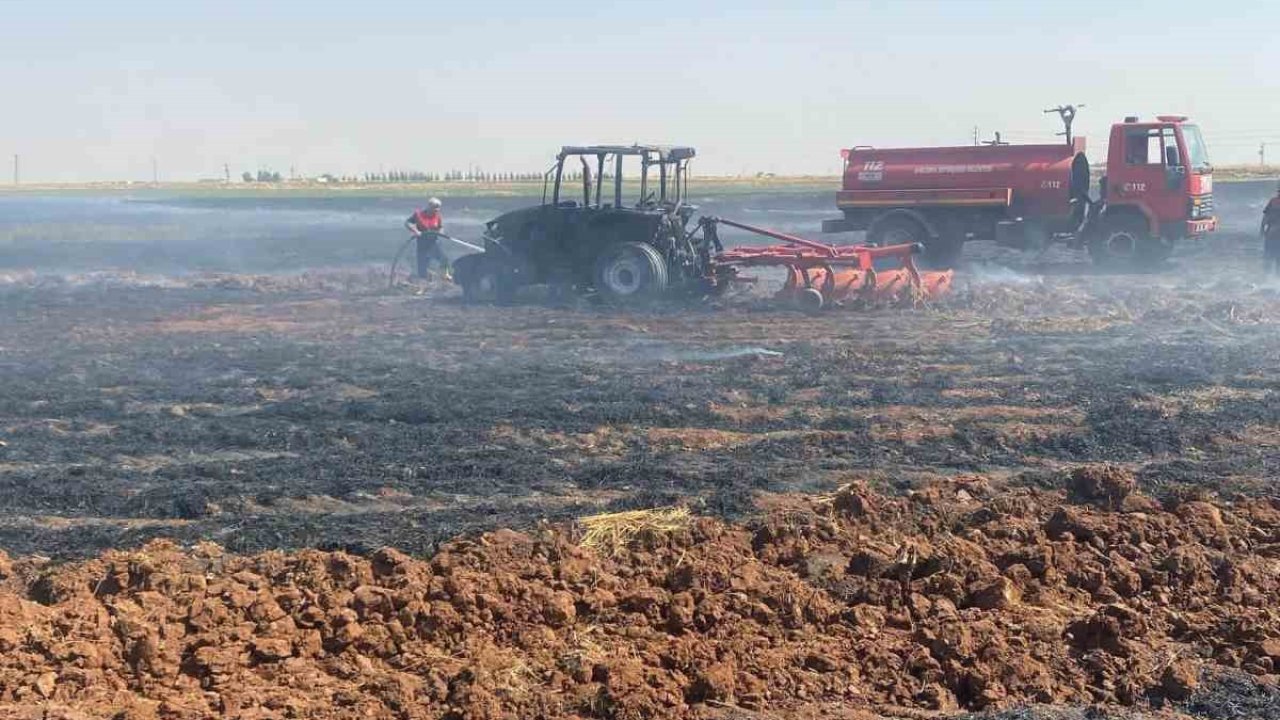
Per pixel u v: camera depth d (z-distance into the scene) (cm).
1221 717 659
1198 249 3077
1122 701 679
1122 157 2691
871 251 2077
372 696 676
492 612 765
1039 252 3028
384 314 2080
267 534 906
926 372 1475
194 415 1300
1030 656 715
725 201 5381
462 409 1292
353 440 1184
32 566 853
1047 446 1130
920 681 698
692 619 763
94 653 720
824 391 1375
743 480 1030
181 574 817
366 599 775
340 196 7812
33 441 1193
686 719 657
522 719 661
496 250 2230
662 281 2144
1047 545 846
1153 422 1194
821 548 866
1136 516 912
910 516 927
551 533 896
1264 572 820
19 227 4922
